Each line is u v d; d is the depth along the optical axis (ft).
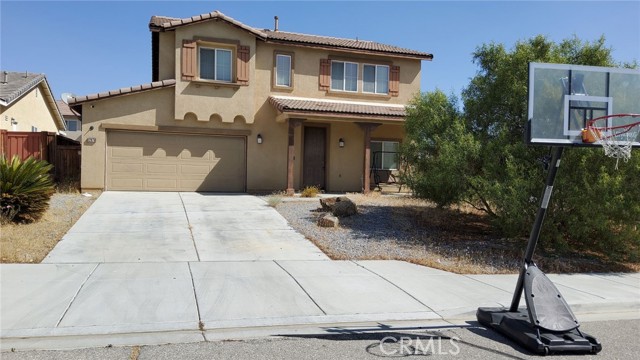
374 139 66.64
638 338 19.76
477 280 28.14
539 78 20.02
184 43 57.82
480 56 41.88
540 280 19.62
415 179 41.75
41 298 21.65
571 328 18.47
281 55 62.80
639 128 20.70
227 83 59.16
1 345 16.93
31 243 31.42
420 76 68.85
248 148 61.21
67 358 15.97
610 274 31.58
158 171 58.65
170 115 58.34
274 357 16.60
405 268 30.12
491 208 40.52
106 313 20.08
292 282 25.75
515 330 18.86
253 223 41.65
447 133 39.78
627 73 20.92
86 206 46.09
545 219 33.99
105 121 56.24
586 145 20.10
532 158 34.55
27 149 57.26
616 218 33.30
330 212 44.91
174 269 27.50
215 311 20.85
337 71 65.51
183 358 16.21
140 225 39.27
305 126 64.13
